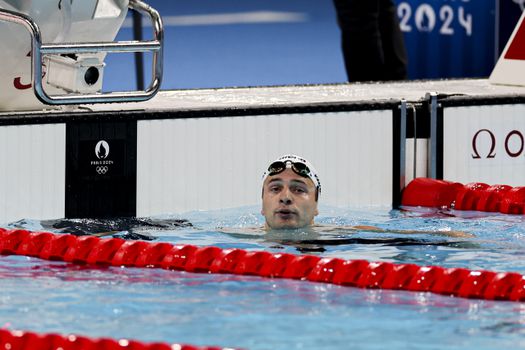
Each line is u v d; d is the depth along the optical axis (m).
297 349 13.02
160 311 14.58
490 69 32.66
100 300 15.13
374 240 18.78
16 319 14.19
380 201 22.58
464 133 23.05
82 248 17.72
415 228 19.81
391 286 16.00
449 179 23.05
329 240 18.75
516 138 23.47
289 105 21.86
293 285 16.14
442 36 33.22
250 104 21.83
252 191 21.78
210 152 21.39
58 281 16.23
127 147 20.78
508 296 15.43
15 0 19.36
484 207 21.58
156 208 21.11
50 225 19.95
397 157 22.61
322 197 22.27
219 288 15.91
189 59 43.44
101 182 20.67
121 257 17.42
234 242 18.61
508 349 13.04
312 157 22.11
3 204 19.97
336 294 15.62
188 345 12.60
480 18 32.50
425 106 22.80
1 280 16.27
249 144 21.66
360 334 13.61
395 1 33.34
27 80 20.05
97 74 20.69
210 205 21.50
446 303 15.18
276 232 19.38
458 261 17.33
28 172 20.09
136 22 30.08
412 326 13.98
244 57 44.06
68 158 20.36
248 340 13.35
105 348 12.71
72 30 20.08
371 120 22.42
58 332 13.66
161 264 17.23
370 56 29.36
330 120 22.17
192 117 21.19
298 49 45.31
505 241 18.75
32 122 19.98
